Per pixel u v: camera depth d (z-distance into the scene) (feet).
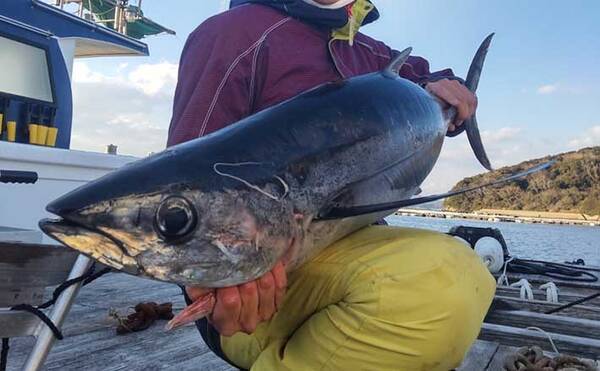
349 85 2.01
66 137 6.33
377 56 2.65
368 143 1.89
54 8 6.14
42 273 1.73
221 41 2.14
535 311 4.58
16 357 2.92
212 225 1.48
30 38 5.92
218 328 1.61
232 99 2.09
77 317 3.89
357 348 1.72
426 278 1.70
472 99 2.57
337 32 2.36
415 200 1.76
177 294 4.93
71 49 6.45
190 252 1.46
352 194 1.82
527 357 2.94
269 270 1.59
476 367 3.03
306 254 1.74
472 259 1.88
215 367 2.91
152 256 1.43
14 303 1.69
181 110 2.11
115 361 2.96
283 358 1.84
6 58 5.73
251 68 2.14
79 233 1.39
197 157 1.54
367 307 1.71
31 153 5.51
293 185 1.65
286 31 2.26
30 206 5.60
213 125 2.04
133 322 3.59
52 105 6.12
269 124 1.71
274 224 1.59
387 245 1.84
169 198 1.44
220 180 1.51
